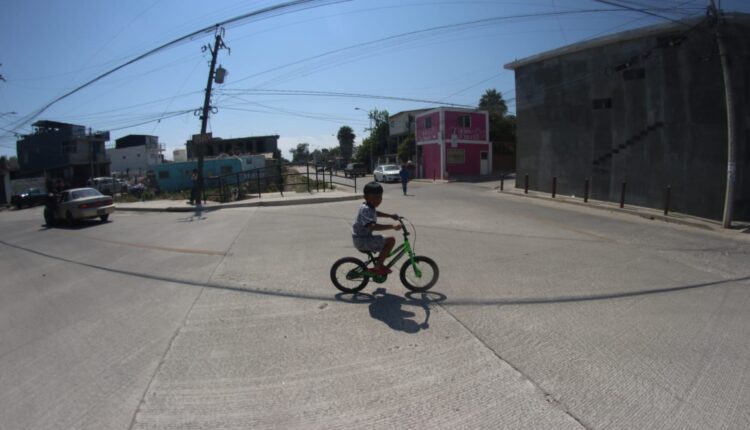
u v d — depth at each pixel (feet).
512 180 103.50
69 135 164.35
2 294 23.89
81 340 16.21
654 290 20.31
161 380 12.73
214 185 108.27
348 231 38.01
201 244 35.40
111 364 13.99
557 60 63.36
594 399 11.08
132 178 186.50
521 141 73.20
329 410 10.89
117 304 20.52
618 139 54.13
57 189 67.00
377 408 10.91
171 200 85.97
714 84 43.04
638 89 51.08
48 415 11.14
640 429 9.85
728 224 37.83
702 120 44.16
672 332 15.34
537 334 15.19
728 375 12.26
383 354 13.91
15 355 15.19
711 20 38.17
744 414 10.39
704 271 23.84
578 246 30.48
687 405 10.78
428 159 127.85
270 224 44.52
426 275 20.08
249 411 10.96
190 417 10.79
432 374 12.53
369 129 209.87
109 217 65.46
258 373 12.96
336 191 80.84
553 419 10.25
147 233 44.73
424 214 47.83
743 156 41.63
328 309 18.25
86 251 36.24
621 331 15.42
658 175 48.93
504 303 18.47
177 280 24.26
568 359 13.29
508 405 10.87
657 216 43.57
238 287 22.11
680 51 46.16
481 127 124.36
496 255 27.68
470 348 14.14
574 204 54.95
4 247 42.47
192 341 15.53
